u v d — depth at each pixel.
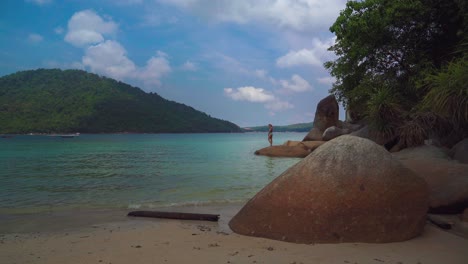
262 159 22.97
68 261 4.35
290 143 28.17
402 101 17.34
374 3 18.80
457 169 7.90
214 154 28.47
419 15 17.55
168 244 5.15
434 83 11.06
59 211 8.05
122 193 10.49
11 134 160.25
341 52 21.06
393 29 18.69
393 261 4.24
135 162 21.11
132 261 4.30
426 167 8.48
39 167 18.23
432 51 18.77
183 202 9.09
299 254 4.53
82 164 19.83
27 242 5.39
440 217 6.84
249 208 5.98
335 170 5.42
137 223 6.84
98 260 4.37
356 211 5.14
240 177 13.92
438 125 14.57
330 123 32.94
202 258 4.39
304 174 5.55
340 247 4.82
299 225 5.22
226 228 6.31
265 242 5.17
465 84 9.52
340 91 21.92
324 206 5.19
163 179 13.45
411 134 14.38
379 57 19.31
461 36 16.53
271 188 5.80
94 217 7.41
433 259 4.32
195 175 14.60
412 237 5.26
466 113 9.85
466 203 6.92
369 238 5.05
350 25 18.53
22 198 9.70
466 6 15.84
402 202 5.27
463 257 4.40
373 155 5.55
